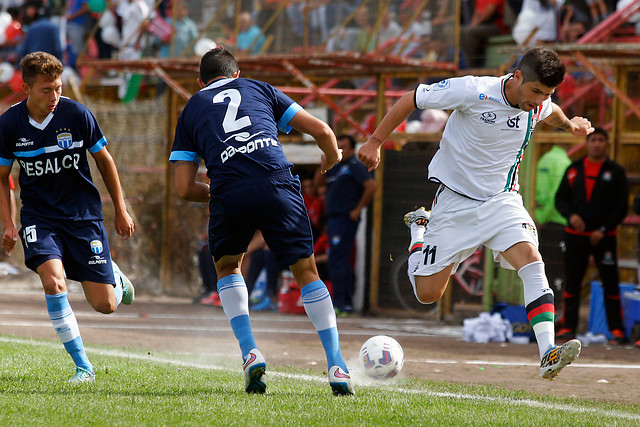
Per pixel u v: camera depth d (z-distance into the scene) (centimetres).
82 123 1498
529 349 2417
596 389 1683
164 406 1189
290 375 1653
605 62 3197
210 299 3628
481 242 1484
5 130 1478
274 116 1427
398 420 1130
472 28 3700
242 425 1070
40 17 4838
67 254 1512
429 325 3098
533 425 1134
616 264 2681
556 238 3008
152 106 4038
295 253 1370
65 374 1524
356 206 3362
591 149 2692
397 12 3356
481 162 1478
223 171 1351
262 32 3525
